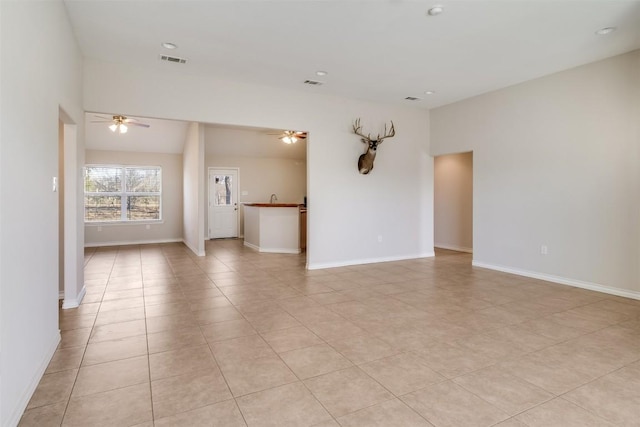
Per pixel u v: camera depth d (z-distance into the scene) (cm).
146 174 909
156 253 741
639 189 406
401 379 229
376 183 633
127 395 210
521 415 191
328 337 297
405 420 187
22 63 200
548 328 316
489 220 573
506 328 317
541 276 504
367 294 427
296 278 511
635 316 348
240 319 340
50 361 252
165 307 378
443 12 321
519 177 528
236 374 236
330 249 593
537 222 506
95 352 268
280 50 403
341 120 595
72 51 348
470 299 406
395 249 657
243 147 959
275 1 302
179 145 893
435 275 530
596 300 402
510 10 318
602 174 437
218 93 493
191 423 185
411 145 666
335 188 594
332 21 338
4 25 173
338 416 191
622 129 419
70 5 308
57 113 282
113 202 880
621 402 203
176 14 324
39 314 229
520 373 237
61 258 409
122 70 435
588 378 230
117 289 452
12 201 183
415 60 434
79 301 390
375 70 467
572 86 463
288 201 1069
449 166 796
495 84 529
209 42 382
